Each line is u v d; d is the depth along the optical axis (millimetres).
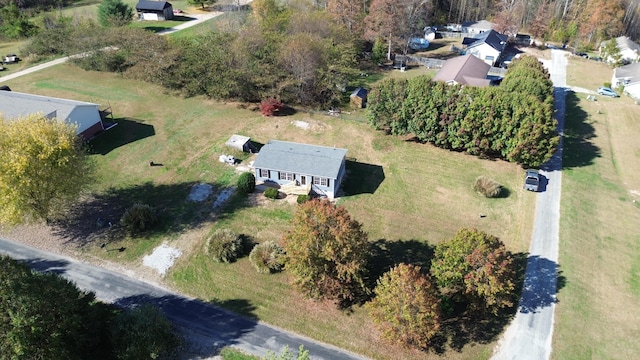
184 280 33969
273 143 47156
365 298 32750
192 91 62531
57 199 36906
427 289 27938
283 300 32625
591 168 49406
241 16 85438
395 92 51188
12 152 33406
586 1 102625
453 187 45094
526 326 30875
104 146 49969
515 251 37281
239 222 39688
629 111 63344
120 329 27328
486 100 47219
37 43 74312
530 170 46938
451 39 97875
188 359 28109
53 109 47875
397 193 44031
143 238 37625
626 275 35156
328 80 60969
